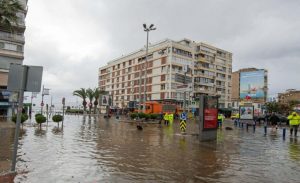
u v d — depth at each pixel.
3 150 10.45
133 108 73.00
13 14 20.58
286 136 21.78
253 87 62.38
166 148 12.47
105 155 10.16
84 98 67.00
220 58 84.62
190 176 7.51
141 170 8.00
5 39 40.62
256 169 8.68
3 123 24.66
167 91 70.50
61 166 8.08
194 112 59.50
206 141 15.77
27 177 6.73
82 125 26.09
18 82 6.66
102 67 109.62
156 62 75.88
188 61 75.38
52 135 16.22
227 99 86.06
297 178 7.66
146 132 20.42
